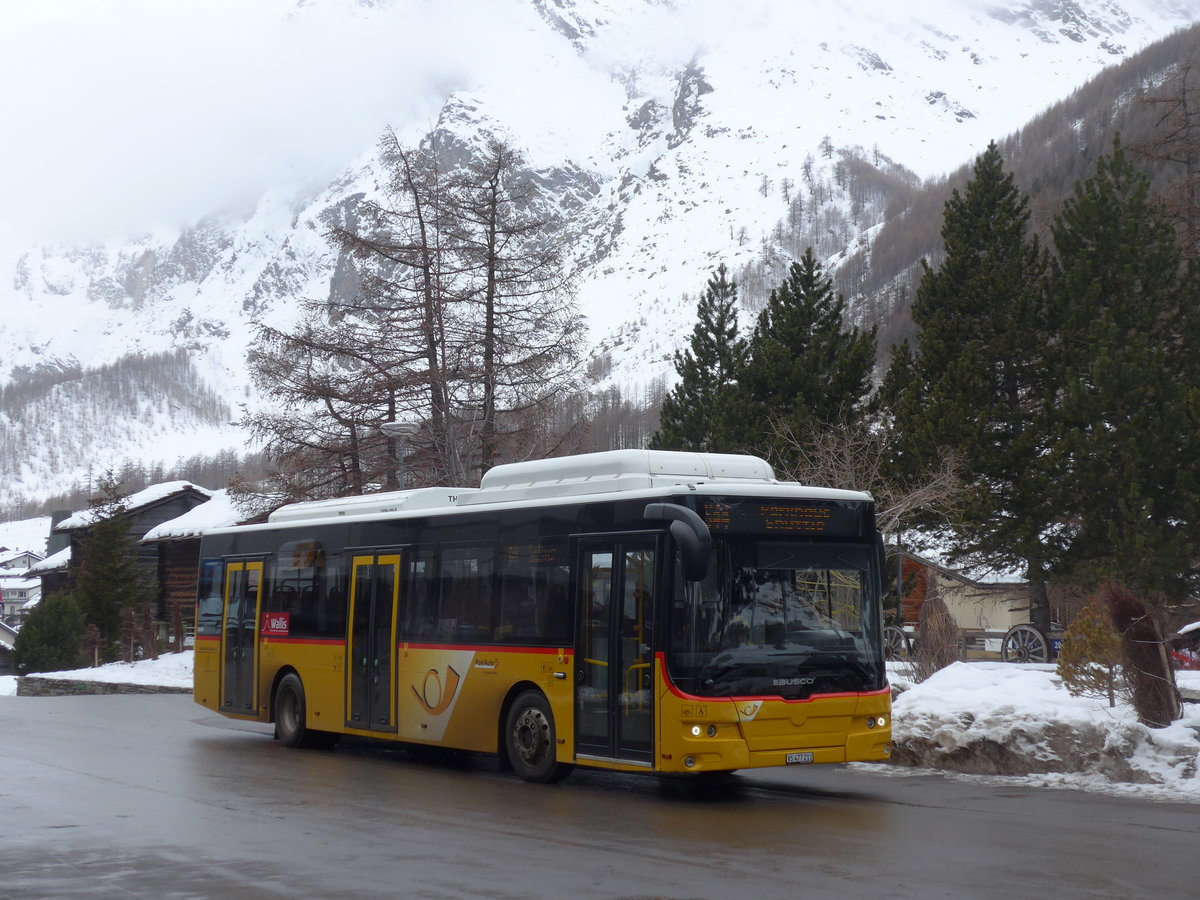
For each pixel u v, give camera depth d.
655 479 14.70
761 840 11.09
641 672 13.55
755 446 35.78
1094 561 29.95
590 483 15.13
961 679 18.31
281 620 19.97
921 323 35.16
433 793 14.24
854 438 31.16
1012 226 34.81
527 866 9.86
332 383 36.72
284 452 37.25
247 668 20.70
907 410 32.56
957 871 9.66
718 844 10.88
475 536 16.22
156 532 61.09
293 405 37.34
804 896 8.77
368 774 16.14
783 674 13.47
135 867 9.87
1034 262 34.59
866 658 14.03
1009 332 32.56
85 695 36.53
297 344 37.25
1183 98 42.06
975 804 13.50
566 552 14.77
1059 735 15.84
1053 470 29.75
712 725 13.05
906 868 9.78
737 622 13.41
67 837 11.21
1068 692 17.06
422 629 16.92
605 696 14.01
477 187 37.50
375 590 17.92
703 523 12.94
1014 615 46.66
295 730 19.44
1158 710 16.23
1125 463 29.05
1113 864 9.95
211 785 14.85
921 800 13.86
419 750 19.61
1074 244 33.09
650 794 14.35
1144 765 15.17
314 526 19.45
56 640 52.44
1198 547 28.62
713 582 13.41
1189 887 9.10
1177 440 28.75
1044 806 13.32
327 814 12.58
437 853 10.41
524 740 15.13
